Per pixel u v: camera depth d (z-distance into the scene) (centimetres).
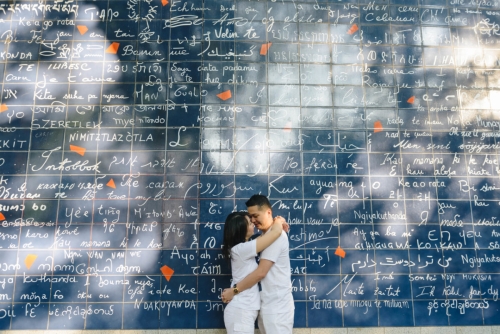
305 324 280
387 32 321
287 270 246
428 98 315
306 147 301
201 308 278
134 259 281
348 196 297
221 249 284
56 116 297
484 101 318
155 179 291
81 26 309
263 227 252
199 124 299
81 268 279
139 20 311
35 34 307
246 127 300
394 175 302
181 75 305
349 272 287
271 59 310
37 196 286
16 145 292
